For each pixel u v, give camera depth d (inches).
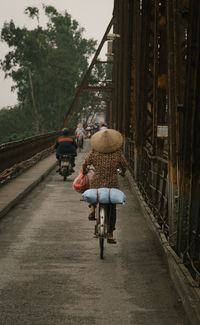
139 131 453.1
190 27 177.0
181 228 209.5
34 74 2662.4
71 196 447.8
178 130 218.5
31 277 206.2
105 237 231.3
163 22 340.5
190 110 189.5
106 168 248.7
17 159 580.4
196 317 147.2
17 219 338.0
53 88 2677.2
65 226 315.3
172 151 227.9
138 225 321.1
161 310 169.5
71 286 194.9
